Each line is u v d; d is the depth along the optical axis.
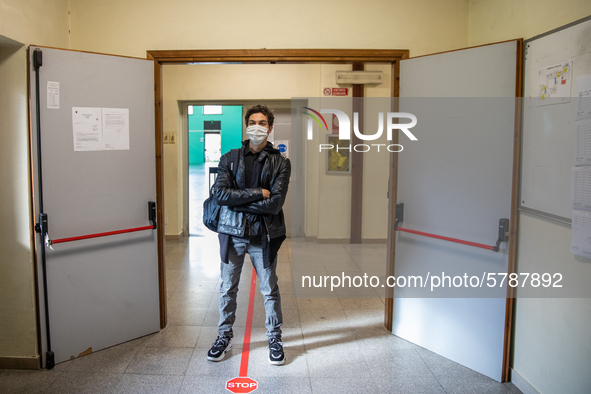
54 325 2.35
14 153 2.21
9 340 2.32
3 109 2.19
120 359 2.44
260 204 2.19
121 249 2.59
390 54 2.68
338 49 2.67
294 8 2.66
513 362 2.24
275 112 5.67
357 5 2.67
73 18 2.66
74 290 2.41
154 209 2.68
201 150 6.33
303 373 2.30
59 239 2.29
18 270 2.28
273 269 2.38
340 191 5.27
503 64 2.15
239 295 3.59
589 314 1.67
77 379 2.22
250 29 2.67
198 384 2.17
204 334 2.79
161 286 2.85
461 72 2.33
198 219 6.65
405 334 2.76
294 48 2.67
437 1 2.68
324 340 2.73
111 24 2.66
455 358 2.46
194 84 5.59
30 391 2.10
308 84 5.51
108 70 2.43
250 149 2.30
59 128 2.28
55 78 2.24
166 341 2.68
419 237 2.62
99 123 2.42
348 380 2.23
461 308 2.42
